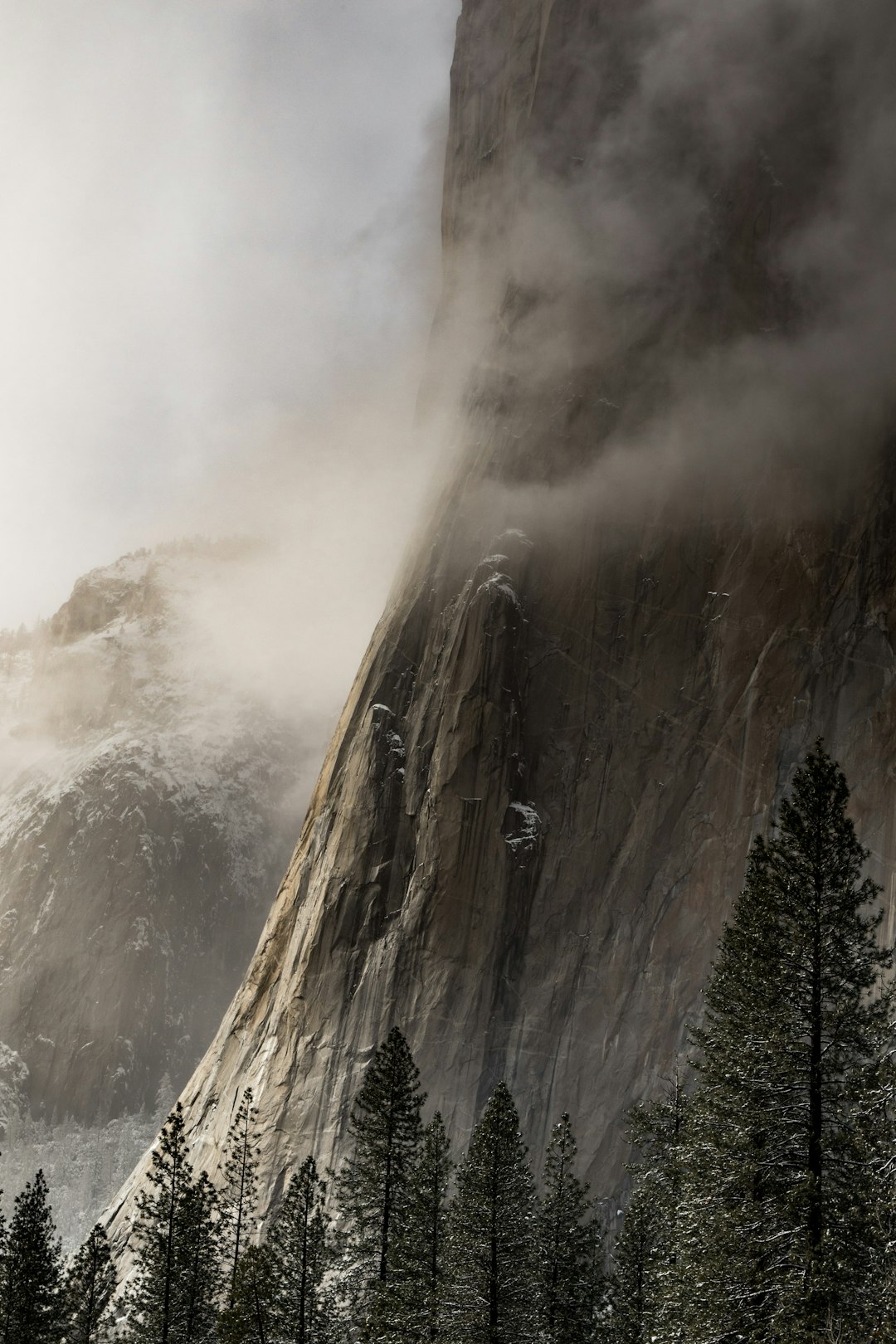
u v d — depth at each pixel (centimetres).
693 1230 3419
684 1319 3341
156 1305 5259
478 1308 4384
